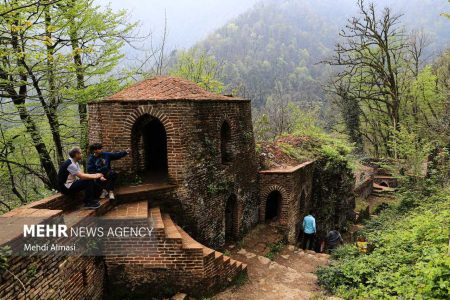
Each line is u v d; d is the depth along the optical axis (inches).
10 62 421.1
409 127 1066.7
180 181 374.3
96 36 509.0
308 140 733.9
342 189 719.1
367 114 1349.7
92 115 384.5
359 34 1060.5
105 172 321.4
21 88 481.4
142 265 301.6
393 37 1101.1
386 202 948.6
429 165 714.2
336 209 707.4
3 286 180.2
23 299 196.5
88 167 312.5
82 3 480.7
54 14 442.3
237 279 353.7
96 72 504.1
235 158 471.5
